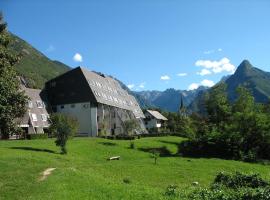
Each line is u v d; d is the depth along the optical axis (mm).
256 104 83875
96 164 45344
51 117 55438
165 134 117750
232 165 53594
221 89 89312
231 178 32000
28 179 27000
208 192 25062
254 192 24328
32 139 77188
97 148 64438
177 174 40594
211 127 78062
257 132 74688
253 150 71750
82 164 44938
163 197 22844
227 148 72188
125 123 106625
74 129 54938
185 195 24234
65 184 24406
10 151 47875
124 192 23297
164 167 45469
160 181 35156
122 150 66375
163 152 73312
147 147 74625
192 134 75062
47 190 22594
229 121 81375
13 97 29219
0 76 29438
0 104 28156
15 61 32375
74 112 109562
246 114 75625
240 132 74375
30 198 20625
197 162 54469
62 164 42406
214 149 72875
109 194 22344
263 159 71688
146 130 142875
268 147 74875
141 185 29500
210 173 43188
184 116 150500
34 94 106375
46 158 44906
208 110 87938
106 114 114062
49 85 115438
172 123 159250
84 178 27812
